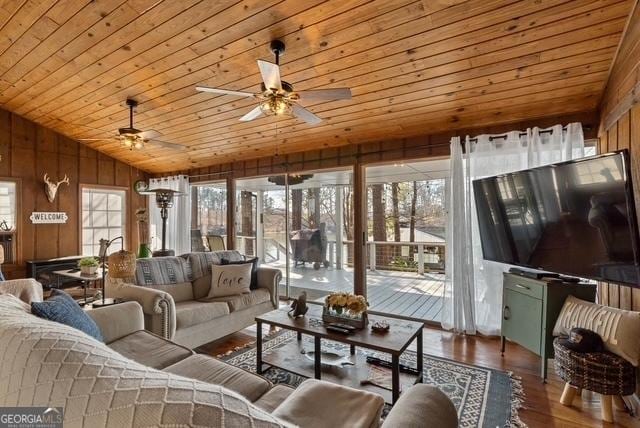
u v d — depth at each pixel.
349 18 2.30
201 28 2.55
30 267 4.90
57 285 5.06
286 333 3.41
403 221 5.98
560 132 2.99
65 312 1.59
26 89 4.07
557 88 2.79
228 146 5.00
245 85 3.31
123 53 3.01
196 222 6.27
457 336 3.41
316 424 1.11
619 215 2.00
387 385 2.11
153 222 6.55
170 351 1.94
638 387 1.99
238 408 0.64
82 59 3.22
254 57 2.82
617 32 2.16
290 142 4.63
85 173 5.69
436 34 2.37
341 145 4.47
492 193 3.05
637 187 2.06
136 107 3.99
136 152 5.71
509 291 2.87
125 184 6.25
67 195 5.46
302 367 2.32
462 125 3.57
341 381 2.14
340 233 5.04
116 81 3.50
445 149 3.74
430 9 2.16
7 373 0.81
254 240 5.57
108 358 0.77
